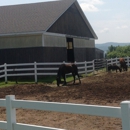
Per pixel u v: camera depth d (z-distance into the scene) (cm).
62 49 2441
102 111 420
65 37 2516
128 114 389
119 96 1154
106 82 1680
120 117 402
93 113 430
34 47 2105
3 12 2592
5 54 2166
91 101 1080
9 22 2306
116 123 773
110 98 1120
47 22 2200
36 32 2066
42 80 1973
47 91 1422
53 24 2250
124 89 1334
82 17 2958
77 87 1521
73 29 2700
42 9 2509
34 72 2023
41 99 1186
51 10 2464
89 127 756
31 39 2112
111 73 2302
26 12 2492
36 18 2309
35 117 909
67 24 2559
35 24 2184
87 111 437
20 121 865
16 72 2120
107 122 790
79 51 2852
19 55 2138
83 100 1110
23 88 1552
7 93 1413
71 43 2734
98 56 3978
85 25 3062
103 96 1174
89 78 2030
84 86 1549
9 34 2103
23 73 2047
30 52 2117
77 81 1875
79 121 821
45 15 2355
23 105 516
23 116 930
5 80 1912
